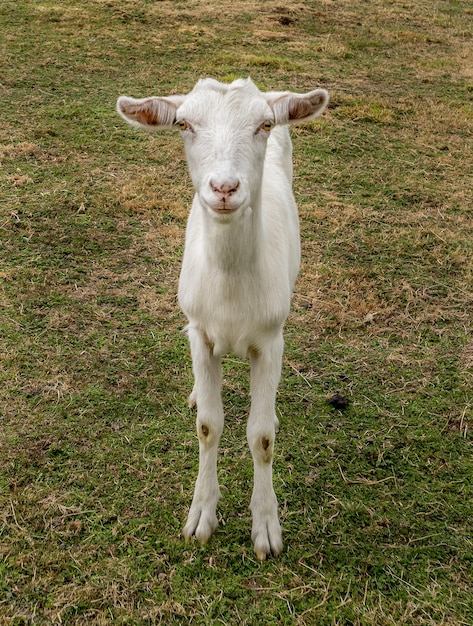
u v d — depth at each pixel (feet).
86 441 11.13
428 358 13.46
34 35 31.19
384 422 11.95
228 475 10.76
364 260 16.49
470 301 15.17
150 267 15.70
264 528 9.66
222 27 35.45
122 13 35.53
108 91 25.43
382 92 28.04
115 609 8.70
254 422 9.46
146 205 17.99
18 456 10.74
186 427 11.57
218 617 8.70
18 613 8.57
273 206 9.91
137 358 13.00
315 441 11.50
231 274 8.52
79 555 9.34
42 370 12.48
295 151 22.04
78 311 14.07
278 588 9.10
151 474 10.63
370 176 20.79
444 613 8.83
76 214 17.48
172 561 9.38
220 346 9.29
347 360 13.33
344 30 37.17
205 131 7.87
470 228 18.19
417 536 9.92
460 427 11.88
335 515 10.19
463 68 32.19
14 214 17.15
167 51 30.66
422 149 22.89
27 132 21.62
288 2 41.32
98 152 20.88
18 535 9.52
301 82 28.22
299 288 15.28
